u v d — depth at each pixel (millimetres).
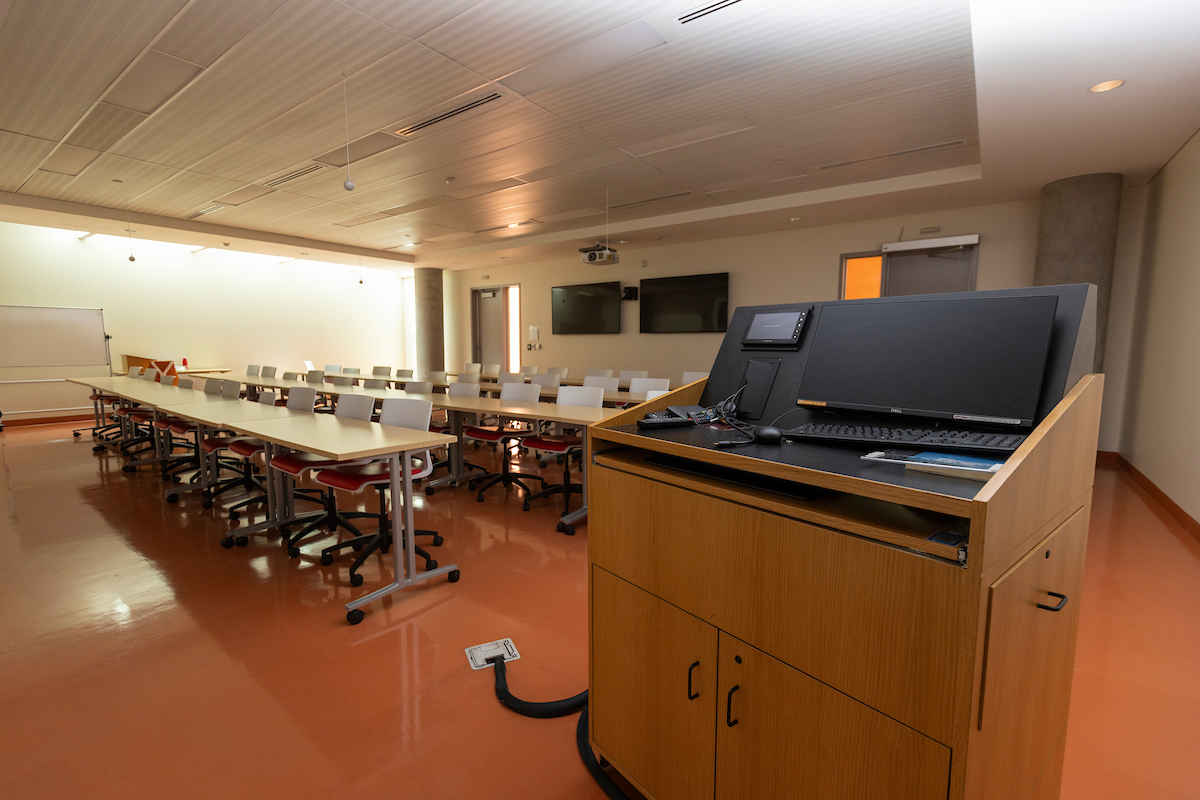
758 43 3033
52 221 6902
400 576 2656
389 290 12461
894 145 4547
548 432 5719
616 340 9125
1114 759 1605
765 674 1027
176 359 9391
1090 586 2754
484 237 8586
